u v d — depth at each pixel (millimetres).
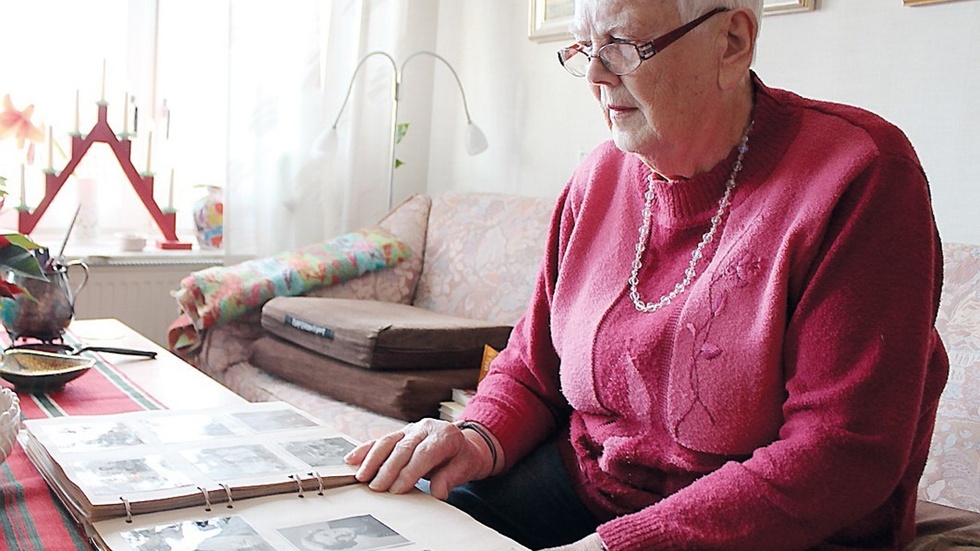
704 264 1118
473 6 3119
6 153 2783
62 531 922
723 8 1067
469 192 2811
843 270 972
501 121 3020
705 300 1073
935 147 1889
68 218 2938
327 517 943
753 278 1040
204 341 2412
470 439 1235
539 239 2453
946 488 1365
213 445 1105
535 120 2896
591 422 1235
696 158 1119
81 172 2955
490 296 2480
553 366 1350
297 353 2229
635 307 1165
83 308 2783
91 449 1059
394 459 1076
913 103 1921
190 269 2957
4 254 1298
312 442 1147
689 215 1143
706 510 954
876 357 940
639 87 1081
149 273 2883
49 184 2795
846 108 1082
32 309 1702
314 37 2904
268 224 2945
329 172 3037
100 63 2891
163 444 1095
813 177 1032
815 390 968
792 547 942
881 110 1978
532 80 2900
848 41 2035
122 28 2922
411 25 3229
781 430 995
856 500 938
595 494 1224
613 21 1072
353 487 1047
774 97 1118
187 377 1580
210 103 3053
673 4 1052
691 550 941
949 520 1200
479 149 2852
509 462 1277
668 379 1105
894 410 939
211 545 849
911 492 1078
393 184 3252
